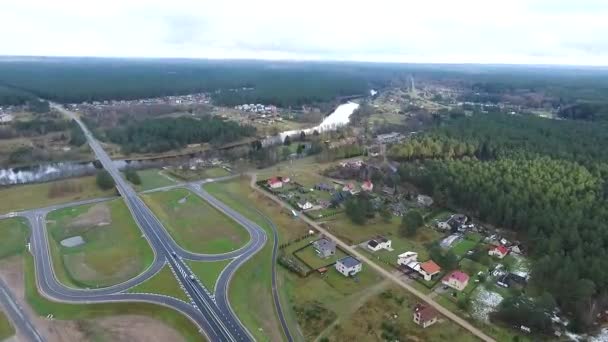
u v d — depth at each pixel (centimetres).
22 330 7525
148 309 8088
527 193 12112
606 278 8656
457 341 7494
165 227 11806
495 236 11462
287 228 11988
